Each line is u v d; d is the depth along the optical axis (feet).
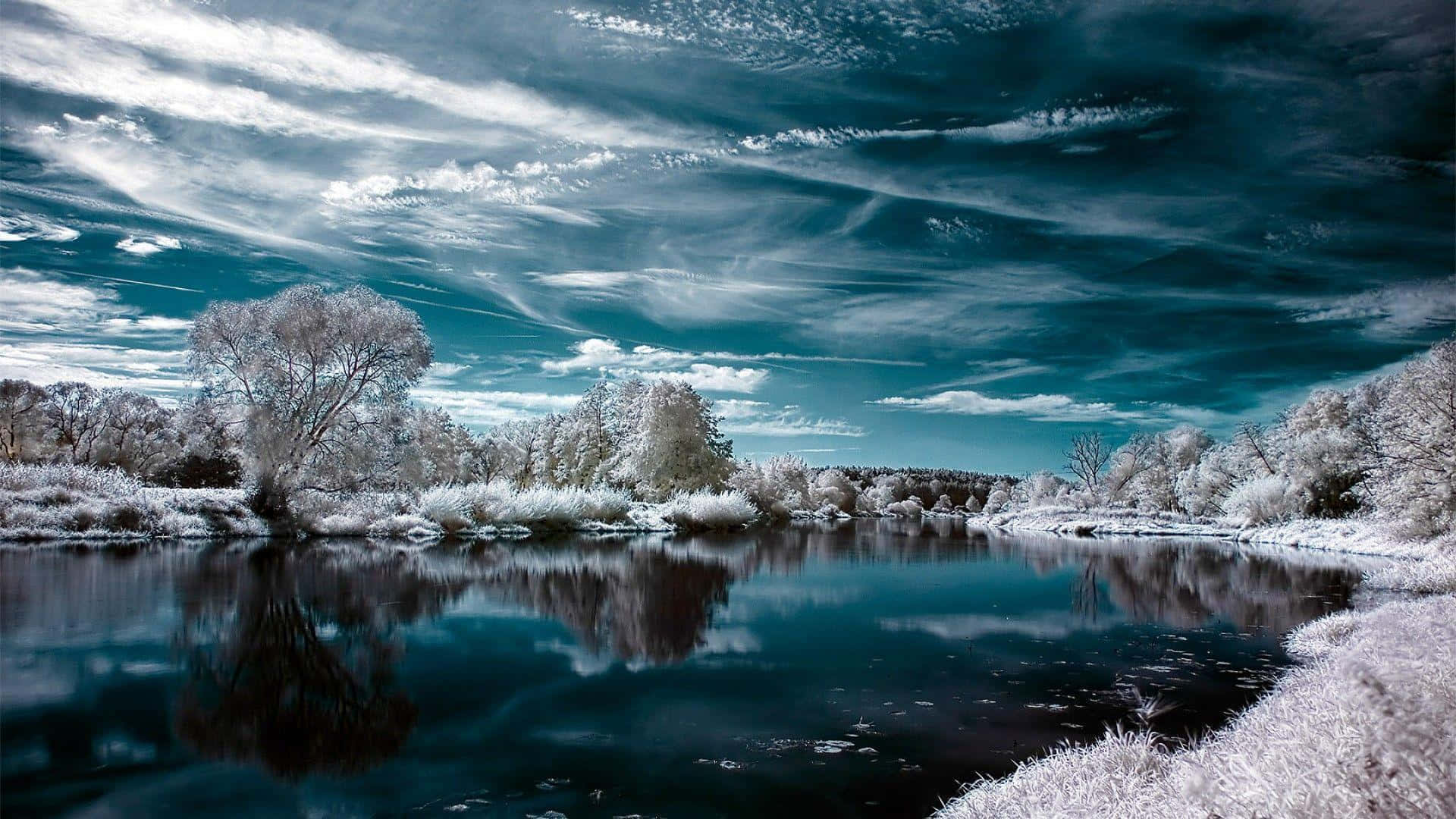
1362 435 154.51
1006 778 22.03
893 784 23.32
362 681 34.04
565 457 204.74
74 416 147.54
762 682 35.19
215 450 132.16
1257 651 42.80
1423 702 12.73
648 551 99.09
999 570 84.23
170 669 34.22
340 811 21.11
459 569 72.54
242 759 24.75
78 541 78.33
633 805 21.66
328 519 100.78
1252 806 12.15
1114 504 247.91
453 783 23.22
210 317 94.07
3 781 22.44
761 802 22.00
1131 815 14.85
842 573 79.05
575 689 33.65
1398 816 10.73
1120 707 31.71
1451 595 46.57
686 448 171.42
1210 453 233.35
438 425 168.25
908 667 38.42
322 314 96.63
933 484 416.26
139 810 20.84
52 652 36.29
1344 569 86.79
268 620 45.16
